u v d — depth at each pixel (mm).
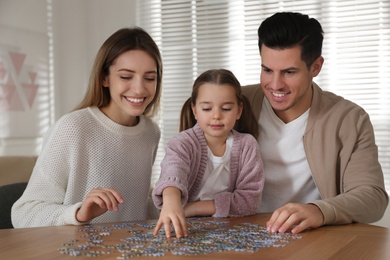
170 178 1533
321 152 1818
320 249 1128
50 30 3891
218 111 1712
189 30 4078
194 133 1771
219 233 1305
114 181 1904
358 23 3594
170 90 4160
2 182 2447
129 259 1029
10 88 3473
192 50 4094
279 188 1915
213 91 1715
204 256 1051
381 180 1722
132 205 1971
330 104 1868
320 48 1737
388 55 3523
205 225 1440
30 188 1753
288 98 1715
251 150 1776
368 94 3572
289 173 1896
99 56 1878
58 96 3975
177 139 1739
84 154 1848
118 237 1254
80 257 1050
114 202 1425
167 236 1242
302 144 1879
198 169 1755
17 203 1692
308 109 1876
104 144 1890
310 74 1750
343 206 1476
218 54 4020
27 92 3633
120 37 1824
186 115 1920
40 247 1152
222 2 3967
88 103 1947
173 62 4148
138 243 1176
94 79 1913
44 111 3811
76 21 4176
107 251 1093
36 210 1614
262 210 1944
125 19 4191
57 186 1784
